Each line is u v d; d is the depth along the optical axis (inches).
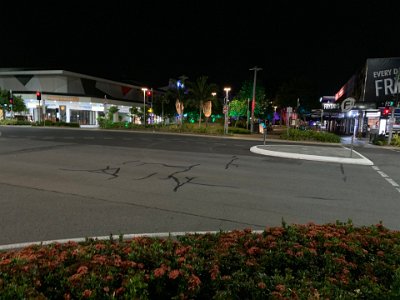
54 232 200.7
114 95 2623.0
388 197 318.3
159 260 128.3
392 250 146.7
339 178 417.1
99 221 223.8
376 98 1288.1
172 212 249.3
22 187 321.4
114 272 115.3
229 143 940.0
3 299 93.7
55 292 103.7
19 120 1868.8
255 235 167.0
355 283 117.0
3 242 183.2
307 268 131.0
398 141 1029.2
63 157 545.0
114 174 401.4
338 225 187.8
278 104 2407.7
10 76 2303.2
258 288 108.2
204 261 128.3
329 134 1170.6
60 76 2190.0
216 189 332.5
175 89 1713.8
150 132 1409.9
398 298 105.0
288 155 628.1
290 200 296.2
